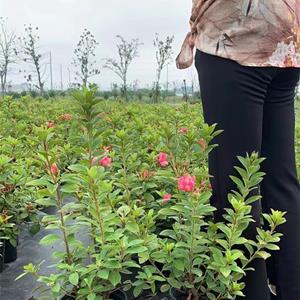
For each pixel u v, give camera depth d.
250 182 1.56
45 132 1.57
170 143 2.12
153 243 1.57
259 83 1.59
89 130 1.63
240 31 1.55
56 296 1.49
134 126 3.85
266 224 1.71
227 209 1.55
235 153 1.62
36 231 2.70
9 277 2.40
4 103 5.84
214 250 1.51
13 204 2.65
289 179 1.71
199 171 1.96
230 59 1.57
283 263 1.67
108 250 1.46
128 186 2.19
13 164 2.83
